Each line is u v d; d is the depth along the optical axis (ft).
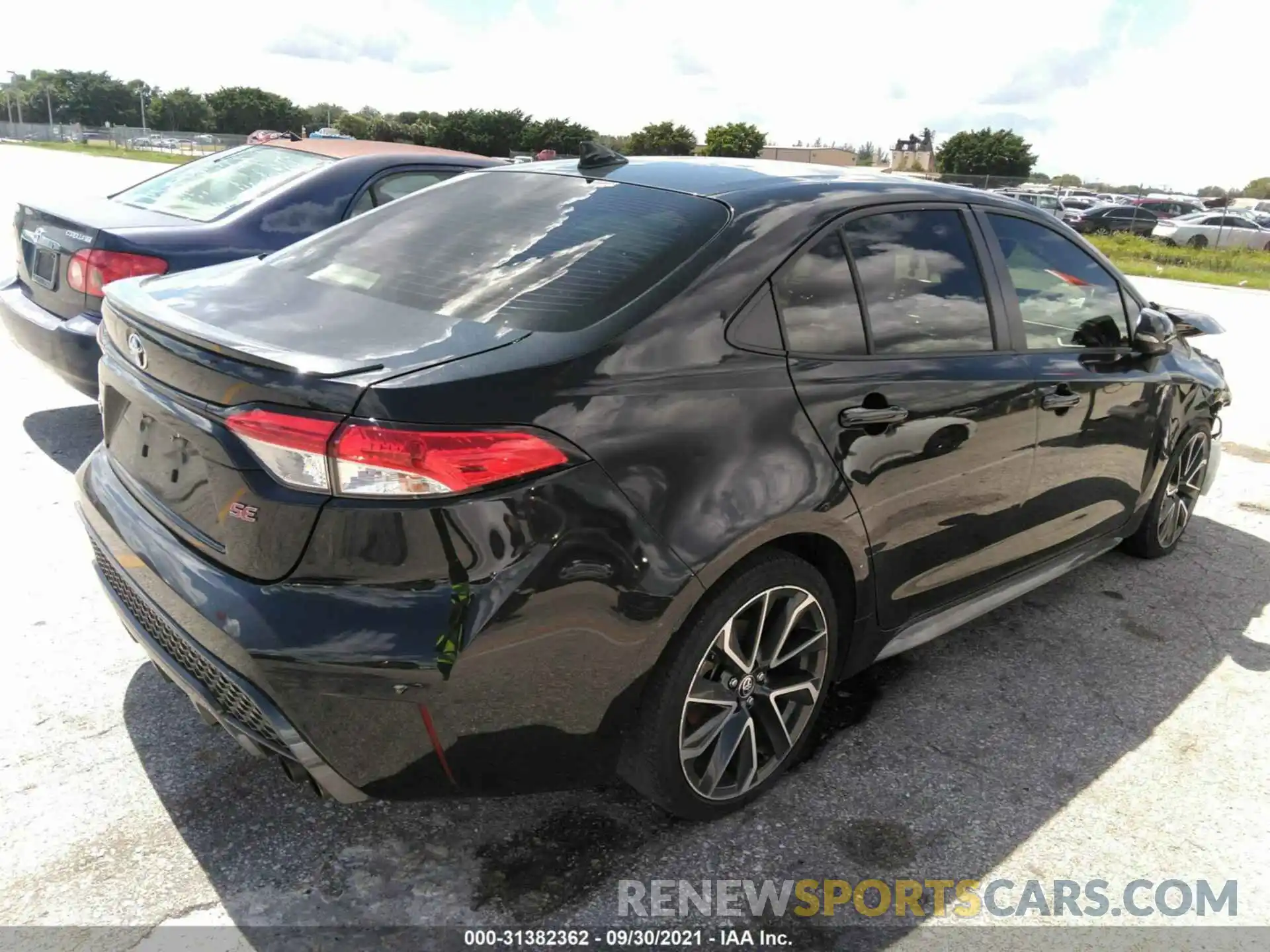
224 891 6.88
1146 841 8.10
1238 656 11.41
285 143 18.26
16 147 213.87
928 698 10.10
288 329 6.73
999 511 9.82
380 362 6.09
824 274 8.11
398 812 7.82
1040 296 10.47
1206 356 14.96
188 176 17.48
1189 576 13.64
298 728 6.07
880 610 8.75
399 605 5.91
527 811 7.93
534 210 8.56
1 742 8.28
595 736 6.77
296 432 5.86
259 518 6.10
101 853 7.14
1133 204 121.19
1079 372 10.59
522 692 6.28
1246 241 96.89
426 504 5.82
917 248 9.07
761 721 8.10
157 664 7.09
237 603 6.16
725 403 7.04
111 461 8.13
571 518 6.20
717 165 9.33
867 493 8.02
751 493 7.04
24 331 14.24
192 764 8.20
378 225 9.00
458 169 17.97
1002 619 12.03
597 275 7.30
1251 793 8.84
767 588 7.46
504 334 6.63
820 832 7.93
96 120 426.51
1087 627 11.92
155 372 6.84
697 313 7.13
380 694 5.96
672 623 6.76
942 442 8.69
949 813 8.27
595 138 9.64
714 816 7.89
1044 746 9.37
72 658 9.61
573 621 6.29
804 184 8.71
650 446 6.58
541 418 6.16
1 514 12.58
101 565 8.04
